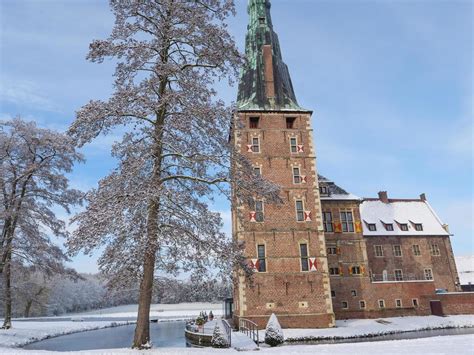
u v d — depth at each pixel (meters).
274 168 31.72
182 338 29.27
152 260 13.75
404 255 44.62
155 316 62.59
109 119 13.54
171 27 14.29
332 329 27.69
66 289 79.06
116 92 13.48
